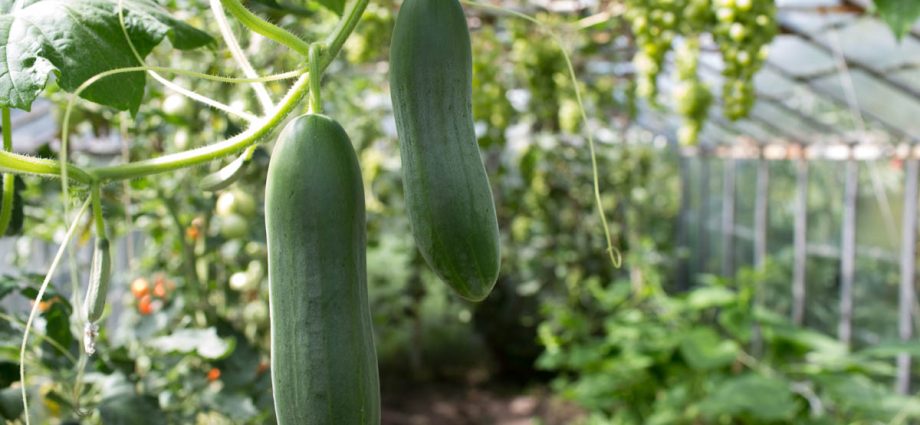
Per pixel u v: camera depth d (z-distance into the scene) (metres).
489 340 11.53
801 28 6.32
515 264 10.43
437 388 11.01
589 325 10.00
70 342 2.12
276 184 1.07
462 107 1.17
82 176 1.14
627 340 8.45
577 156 9.04
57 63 1.31
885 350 6.53
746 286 8.75
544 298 11.09
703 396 7.81
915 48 5.89
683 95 4.53
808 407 7.20
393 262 12.32
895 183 8.19
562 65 5.71
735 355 7.45
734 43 3.05
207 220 3.26
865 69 6.67
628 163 11.30
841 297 9.29
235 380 2.52
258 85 1.33
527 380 11.37
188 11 2.85
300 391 1.03
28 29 1.33
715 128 10.98
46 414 2.82
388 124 10.30
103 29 1.38
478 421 9.79
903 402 6.52
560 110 7.01
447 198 1.13
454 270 1.14
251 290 3.58
